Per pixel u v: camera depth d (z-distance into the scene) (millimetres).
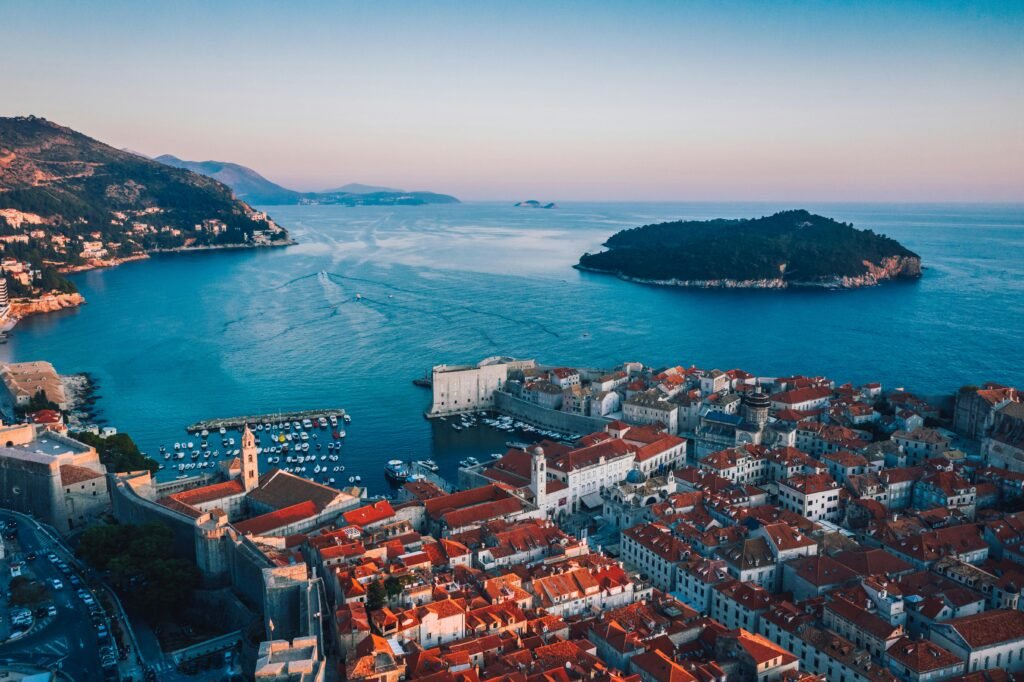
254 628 163250
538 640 160125
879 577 185625
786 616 177125
